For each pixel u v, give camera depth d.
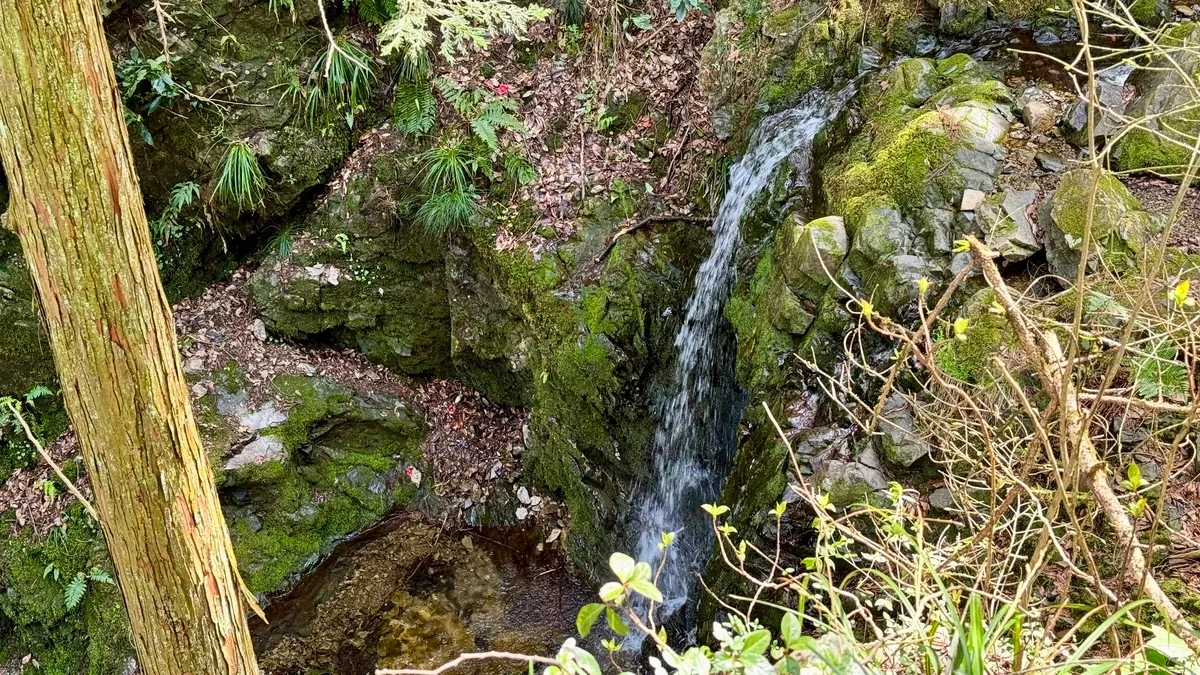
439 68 5.32
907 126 3.45
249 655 2.05
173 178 5.38
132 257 1.61
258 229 5.72
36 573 4.67
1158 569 2.11
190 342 5.36
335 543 5.26
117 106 1.57
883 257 3.16
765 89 4.65
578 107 5.33
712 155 4.94
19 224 1.57
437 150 5.14
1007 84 3.62
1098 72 3.52
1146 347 2.31
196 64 5.04
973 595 1.39
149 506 1.75
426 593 4.92
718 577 3.39
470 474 5.54
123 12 4.77
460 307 5.38
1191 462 2.18
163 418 1.71
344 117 5.45
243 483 4.96
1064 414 1.49
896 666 1.62
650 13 5.43
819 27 4.41
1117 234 2.71
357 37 5.38
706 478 4.46
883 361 3.02
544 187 5.10
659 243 4.88
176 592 1.84
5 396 5.10
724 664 1.29
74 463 4.97
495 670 4.38
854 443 2.92
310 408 5.30
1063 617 2.10
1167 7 3.55
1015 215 3.01
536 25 5.46
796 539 2.88
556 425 5.03
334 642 4.61
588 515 4.99
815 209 3.85
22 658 4.74
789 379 3.40
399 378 5.88
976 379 2.64
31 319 5.08
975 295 2.83
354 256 5.52
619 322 4.69
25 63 1.42
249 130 5.28
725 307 4.11
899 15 4.12
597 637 4.48
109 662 4.41
